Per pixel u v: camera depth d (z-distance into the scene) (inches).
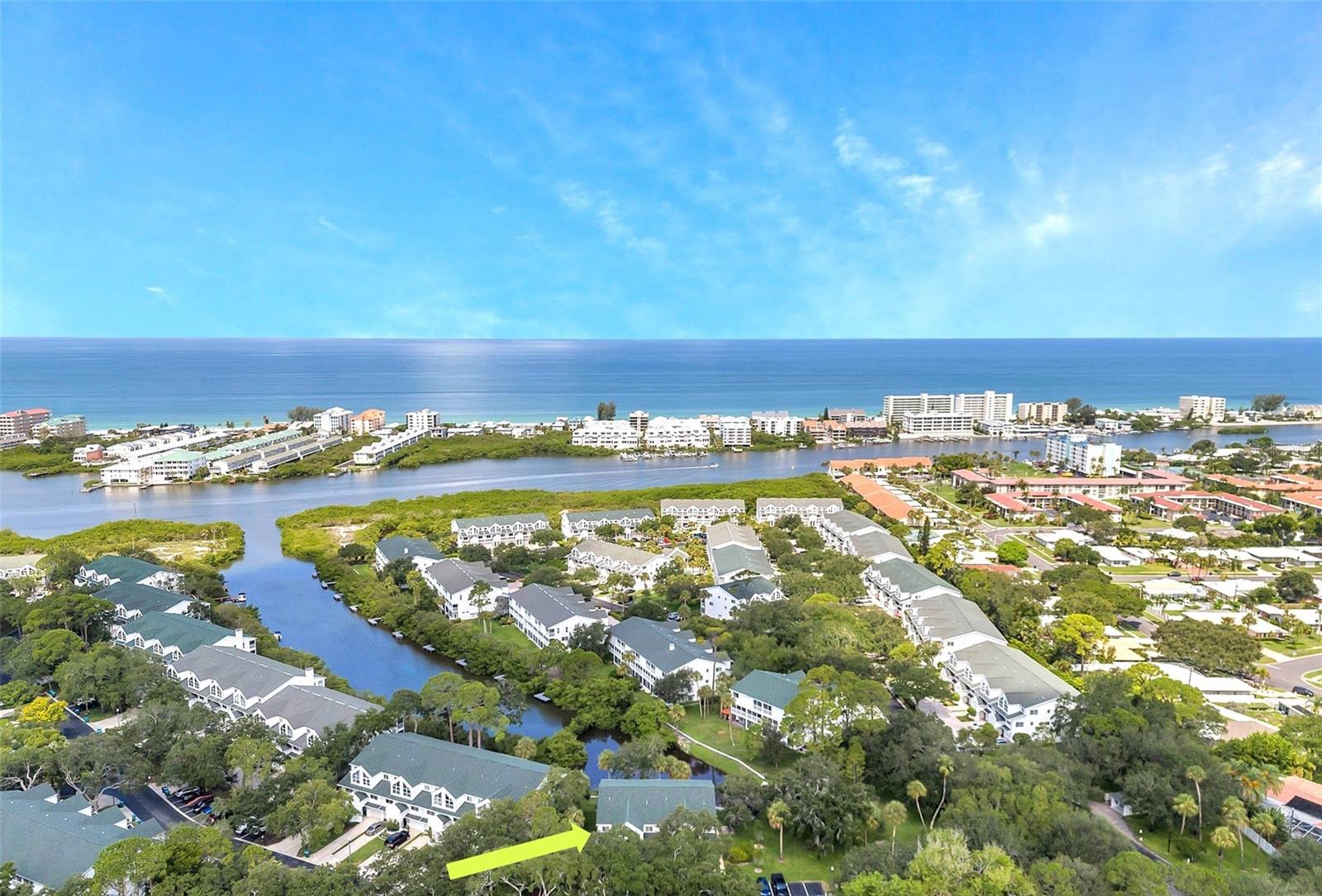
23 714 4697.3
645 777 4202.8
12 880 3193.9
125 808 4097.0
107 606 6250.0
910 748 4074.8
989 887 2923.2
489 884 3065.9
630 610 6678.2
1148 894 2854.3
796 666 5442.9
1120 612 6761.8
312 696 4889.3
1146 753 4003.4
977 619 6156.5
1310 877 3080.7
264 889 2982.3
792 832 3934.5
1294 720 4534.9
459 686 4643.2
